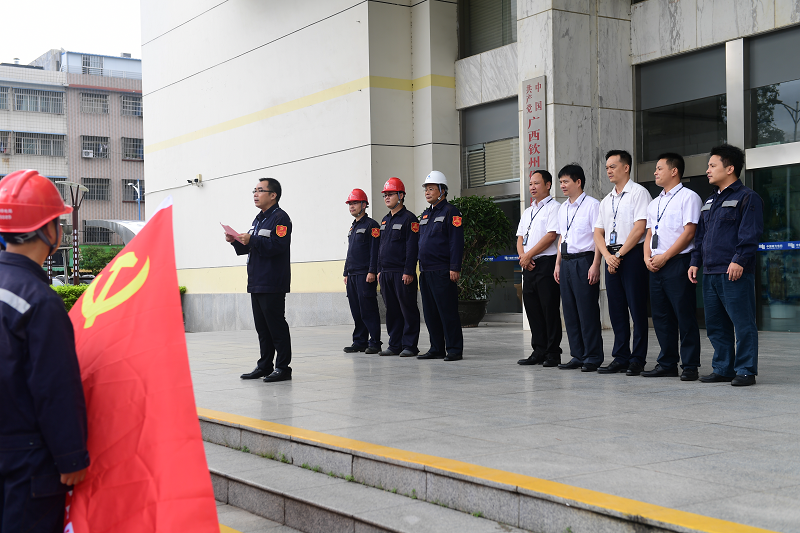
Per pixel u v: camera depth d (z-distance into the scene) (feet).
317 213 45.27
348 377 20.27
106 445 6.94
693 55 32.55
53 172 153.79
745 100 30.58
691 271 17.63
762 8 29.66
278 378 19.85
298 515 10.84
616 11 34.09
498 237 36.78
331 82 43.91
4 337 6.54
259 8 49.62
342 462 11.87
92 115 157.38
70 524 6.86
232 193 53.06
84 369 7.18
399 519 9.66
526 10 33.45
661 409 14.35
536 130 33.12
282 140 48.01
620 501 8.54
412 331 25.52
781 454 10.71
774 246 30.35
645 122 34.53
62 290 47.83
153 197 62.03
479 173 41.65
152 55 61.62
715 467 10.06
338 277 43.80
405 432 12.85
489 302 41.34
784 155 29.37
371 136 41.16
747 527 7.61
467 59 41.52
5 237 7.01
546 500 8.94
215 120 54.49
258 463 13.01
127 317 7.37
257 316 20.48
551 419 13.66
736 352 16.99
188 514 6.73
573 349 20.95
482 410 14.78
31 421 6.61
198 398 17.25
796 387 16.65
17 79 150.10
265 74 49.37
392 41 41.88
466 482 9.90
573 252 20.38
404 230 25.62
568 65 32.71
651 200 19.19
